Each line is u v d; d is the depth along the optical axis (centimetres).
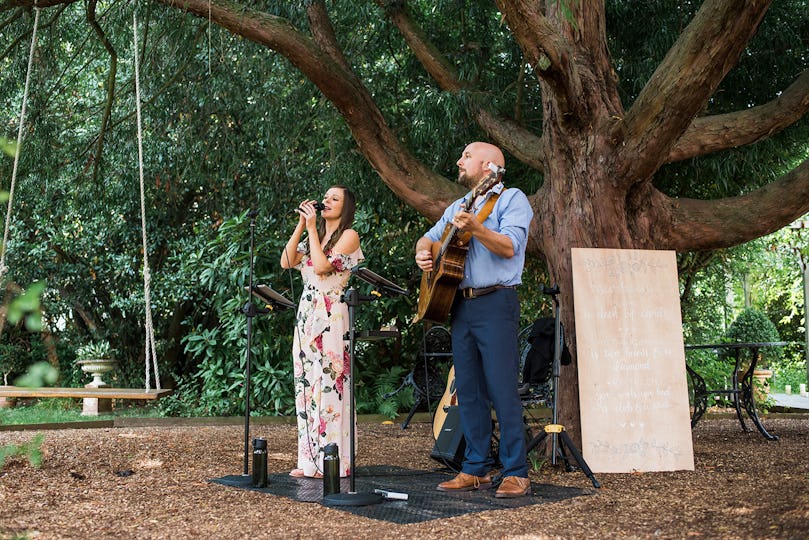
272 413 877
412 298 923
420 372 746
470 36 733
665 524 298
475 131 755
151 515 322
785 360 1988
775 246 1272
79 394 329
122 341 1178
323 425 423
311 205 421
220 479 406
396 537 282
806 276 1282
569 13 448
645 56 694
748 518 299
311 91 815
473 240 380
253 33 551
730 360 1000
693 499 354
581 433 477
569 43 519
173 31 782
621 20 686
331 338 427
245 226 890
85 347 1044
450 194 595
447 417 471
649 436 470
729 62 442
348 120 590
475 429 393
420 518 316
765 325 1062
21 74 774
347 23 784
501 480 392
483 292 376
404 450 584
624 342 481
